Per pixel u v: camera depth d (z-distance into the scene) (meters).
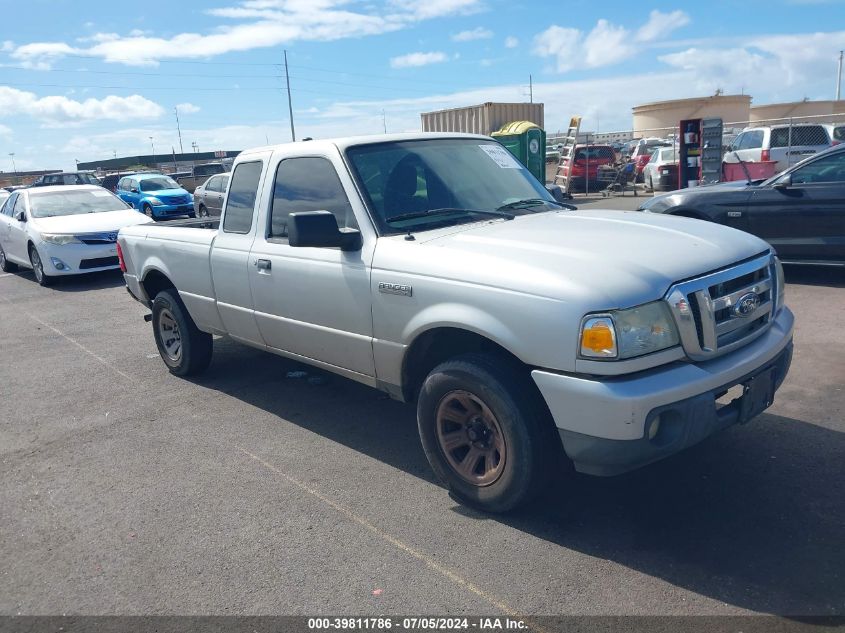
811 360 5.74
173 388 6.14
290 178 4.73
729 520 3.52
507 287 3.37
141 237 6.38
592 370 3.11
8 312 10.17
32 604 3.22
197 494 4.16
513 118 24.73
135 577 3.38
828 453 4.13
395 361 4.02
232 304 5.26
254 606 3.10
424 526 3.67
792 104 33.75
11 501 4.23
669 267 3.33
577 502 3.79
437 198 4.44
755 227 8.53
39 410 5.82
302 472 4.38
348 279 4.15
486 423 3.61
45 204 12.87
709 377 3.22
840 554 3.19
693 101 36.19
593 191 24.14
